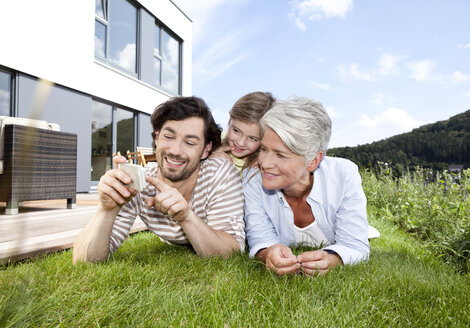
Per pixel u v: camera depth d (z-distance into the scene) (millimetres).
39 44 6098
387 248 2514
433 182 4422
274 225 1958
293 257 1436
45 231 2303
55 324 932
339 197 1771
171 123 1579
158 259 1644
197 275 1383
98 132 7898
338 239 1797
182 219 1577
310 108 1469
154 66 10078
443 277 1656
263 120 1474
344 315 1028
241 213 1845
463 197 3102
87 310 1014
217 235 1697
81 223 2684
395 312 1119
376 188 5699
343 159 1857
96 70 7488
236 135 2359
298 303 1123
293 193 1856
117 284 1213
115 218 1618
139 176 1351
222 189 1799
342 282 1313
